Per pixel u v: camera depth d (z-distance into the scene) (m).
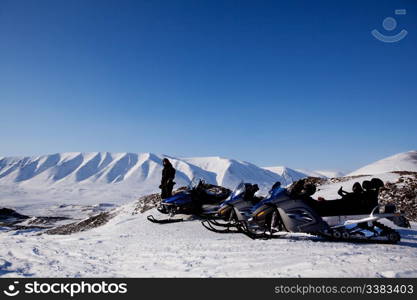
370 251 4.97
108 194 173.88
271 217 7.07
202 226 9.49
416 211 10.80
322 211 6.41
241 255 5.25
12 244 7.31
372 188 6.04
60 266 5.16
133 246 6.90
